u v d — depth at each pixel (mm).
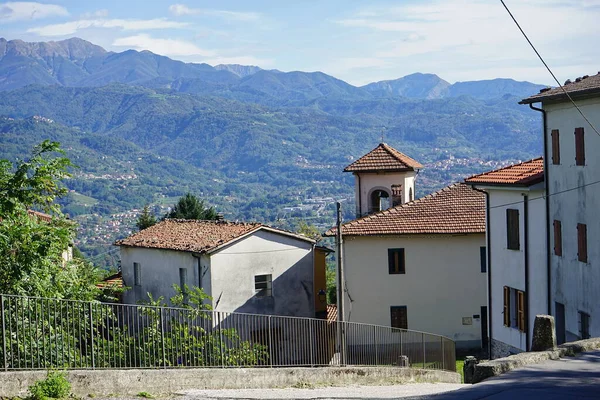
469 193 43375
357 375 23219
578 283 29438
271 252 41781
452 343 32719
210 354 20750
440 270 41281
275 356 23750
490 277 35594
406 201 49219
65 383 14953
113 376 16094
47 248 20000
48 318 16578
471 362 17953
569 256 30094
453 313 41250
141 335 18906
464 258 41312
